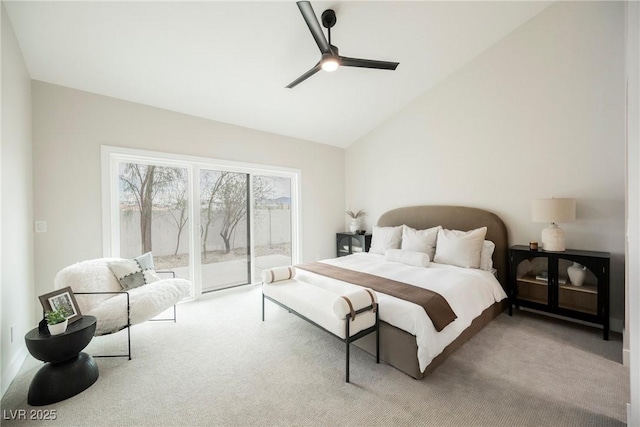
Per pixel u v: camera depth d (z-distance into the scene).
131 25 2.23
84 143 2.81
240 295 3.81
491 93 3.38
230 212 4.02
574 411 1.59
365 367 2.06
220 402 1.71
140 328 2.75
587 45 2.73
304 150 4.74
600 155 2.69
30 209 2.47
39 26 2.14
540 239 3.06
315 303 2.22
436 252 3.36
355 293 2.02
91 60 2.50
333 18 2.49
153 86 2.94
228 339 2.52
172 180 3.49
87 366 1.88
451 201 3.79
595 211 2.72
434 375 1.95
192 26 2.33
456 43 3.23
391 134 4.54
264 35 2.54
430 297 2.13
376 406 1.66
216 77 2.97
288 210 4.70
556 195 2.94
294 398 1.74
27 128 2.43
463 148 3.66
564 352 2.23
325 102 3.83
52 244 2.64
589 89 2.73
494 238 3.27
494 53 3.34
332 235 5.18
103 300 2.29
